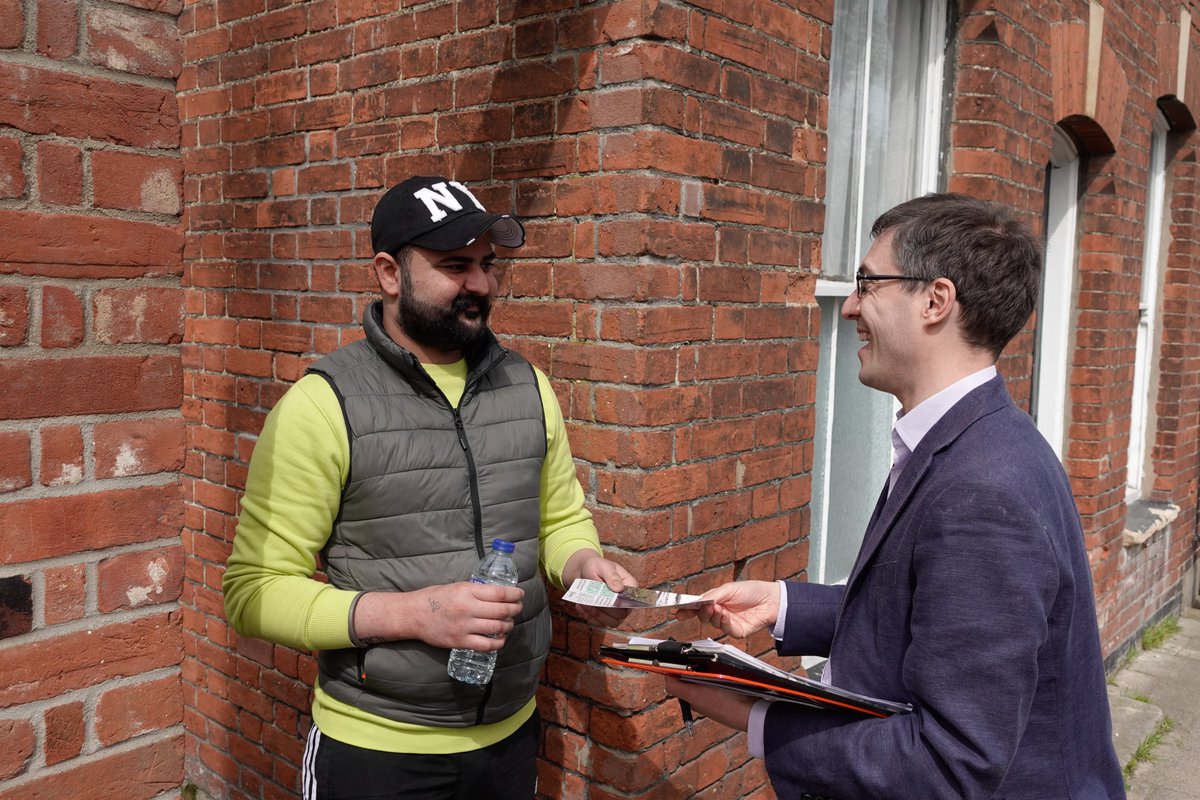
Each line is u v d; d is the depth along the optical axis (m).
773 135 2.58
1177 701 5.00
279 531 1.76
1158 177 6.03
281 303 3.19
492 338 1.97
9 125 1.26
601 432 2.35
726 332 2.49
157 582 1.47
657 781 2.43
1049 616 1.36
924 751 1.29
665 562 2.37
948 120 3.73
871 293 1.56
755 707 1.54
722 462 2.52
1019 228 1.50
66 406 1.35
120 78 1.37
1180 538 6.48
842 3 3.28
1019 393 4.29
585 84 2.31
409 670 1.75
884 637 1.44
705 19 2.33
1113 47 4.75
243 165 3.28
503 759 1.93
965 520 1.31
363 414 1.78
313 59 2.99
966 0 3.65
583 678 2.44
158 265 1.43
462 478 1.85
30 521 1.33
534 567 1.97
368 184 2.86
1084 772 1.44
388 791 1.79
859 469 3.64
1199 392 6.53
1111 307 5.05
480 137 2.56
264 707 3.37
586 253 2.34
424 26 2.67
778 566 2.78
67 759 1.39
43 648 1.35
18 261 1.28
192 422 3.59
